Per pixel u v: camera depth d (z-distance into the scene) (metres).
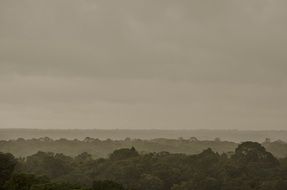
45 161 138.12
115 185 98.62
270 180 130.00
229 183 126.12
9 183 89.19
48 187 85.38
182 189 123.38
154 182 124.50
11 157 119.88
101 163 144.25
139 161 141.12
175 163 143.25
